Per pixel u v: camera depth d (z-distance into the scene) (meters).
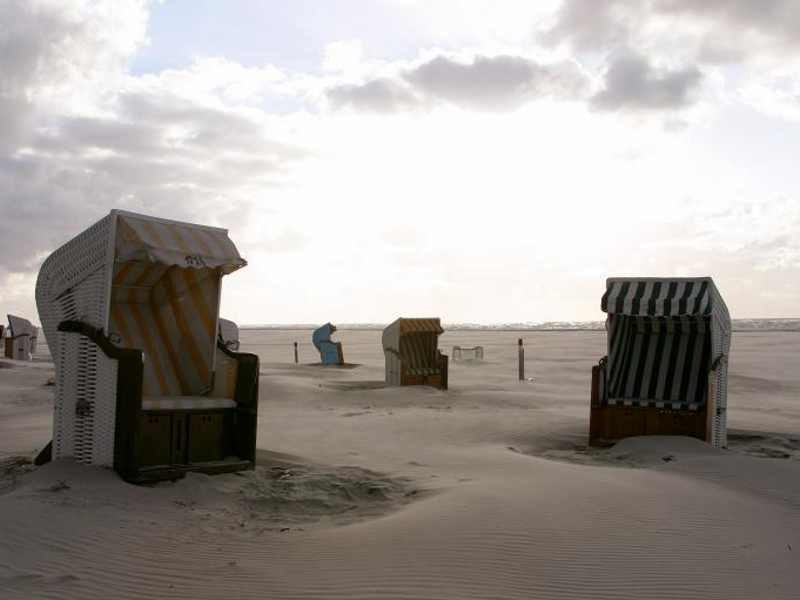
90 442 9.52
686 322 15.84
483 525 7.27
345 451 13.15
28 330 40.12
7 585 5.80
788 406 22.59
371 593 5.70
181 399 10.01
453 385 28.27
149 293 11.13
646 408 14.73
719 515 8.09
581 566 6.33
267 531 7.68
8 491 8.67
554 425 16.81
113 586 5.92
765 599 5.75
